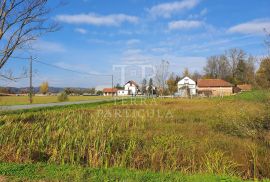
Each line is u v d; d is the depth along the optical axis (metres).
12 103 47.16
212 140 12.88
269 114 15.37
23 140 12.05
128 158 10.13
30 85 48.75
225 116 17.61
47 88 111.19
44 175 8.07
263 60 16.64
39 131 13.21
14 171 8.34
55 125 15.42
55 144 11.27
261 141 12.87
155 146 11.12
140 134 13.78
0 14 13.42
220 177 8.09
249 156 10.59
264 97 17.72
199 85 93.56
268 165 9.72
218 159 9.62
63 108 32.62
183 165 9.88
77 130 13.48
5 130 12.88
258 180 8.63
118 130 14.91
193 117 21.39
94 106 36.28
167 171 9.05
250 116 15.77
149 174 8.34
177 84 92.38
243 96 47.19
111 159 10.20
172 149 10.62
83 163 10.08
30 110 29.31
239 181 7.98
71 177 7.96
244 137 13.95
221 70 114.56
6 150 10.57
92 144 11.17
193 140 12.59
